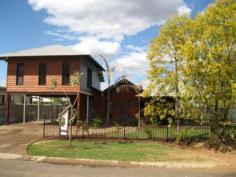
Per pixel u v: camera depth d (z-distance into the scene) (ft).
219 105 55.67
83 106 111.24
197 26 56.49
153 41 64.18
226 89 53.42
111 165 41.86
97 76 125.59
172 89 59.00
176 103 59.82
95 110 109.40
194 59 52.60
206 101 54.95
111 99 107.14
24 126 92.84
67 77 95.91
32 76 97.60
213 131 57.36
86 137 66.59
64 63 96.68
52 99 135.44
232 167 41.70
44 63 97.66
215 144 56.49
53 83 76.84
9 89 98.63
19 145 56.70
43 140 63.10
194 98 55.21
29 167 39.86
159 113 62.59
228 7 54.85
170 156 47.78
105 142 61.00
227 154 50.90
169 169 39.99
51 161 44.11
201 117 56.49
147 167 40.96
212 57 52.70
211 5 56.29
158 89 60.13
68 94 96.73
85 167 40.45
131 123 100.63
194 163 43.24
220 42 54.54
